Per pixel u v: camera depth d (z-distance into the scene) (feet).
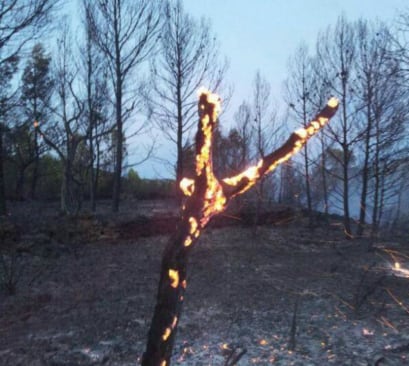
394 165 49.42
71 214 45.78
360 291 27.17
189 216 4.47
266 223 58.08
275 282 29.37
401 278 31.78
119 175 58.39
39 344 18.07
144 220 46.93
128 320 21.22
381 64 49.19
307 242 48.49
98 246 41.24
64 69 55.93
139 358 16.74
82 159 61.72
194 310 23.11
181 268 4.56
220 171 55.72
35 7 39.96
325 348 17.90
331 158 62.18
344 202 53.21
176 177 61.67
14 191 84.74
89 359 16.57
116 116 58.80
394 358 16.92
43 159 90.17
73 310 22.94
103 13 56.24
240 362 16.42
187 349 17.74
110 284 28.50
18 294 25.84
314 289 27.76
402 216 59.47
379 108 49.52
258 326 20.67
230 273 32.12
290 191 68.74
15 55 42.47
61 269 32.19
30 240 37.52
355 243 48.83
